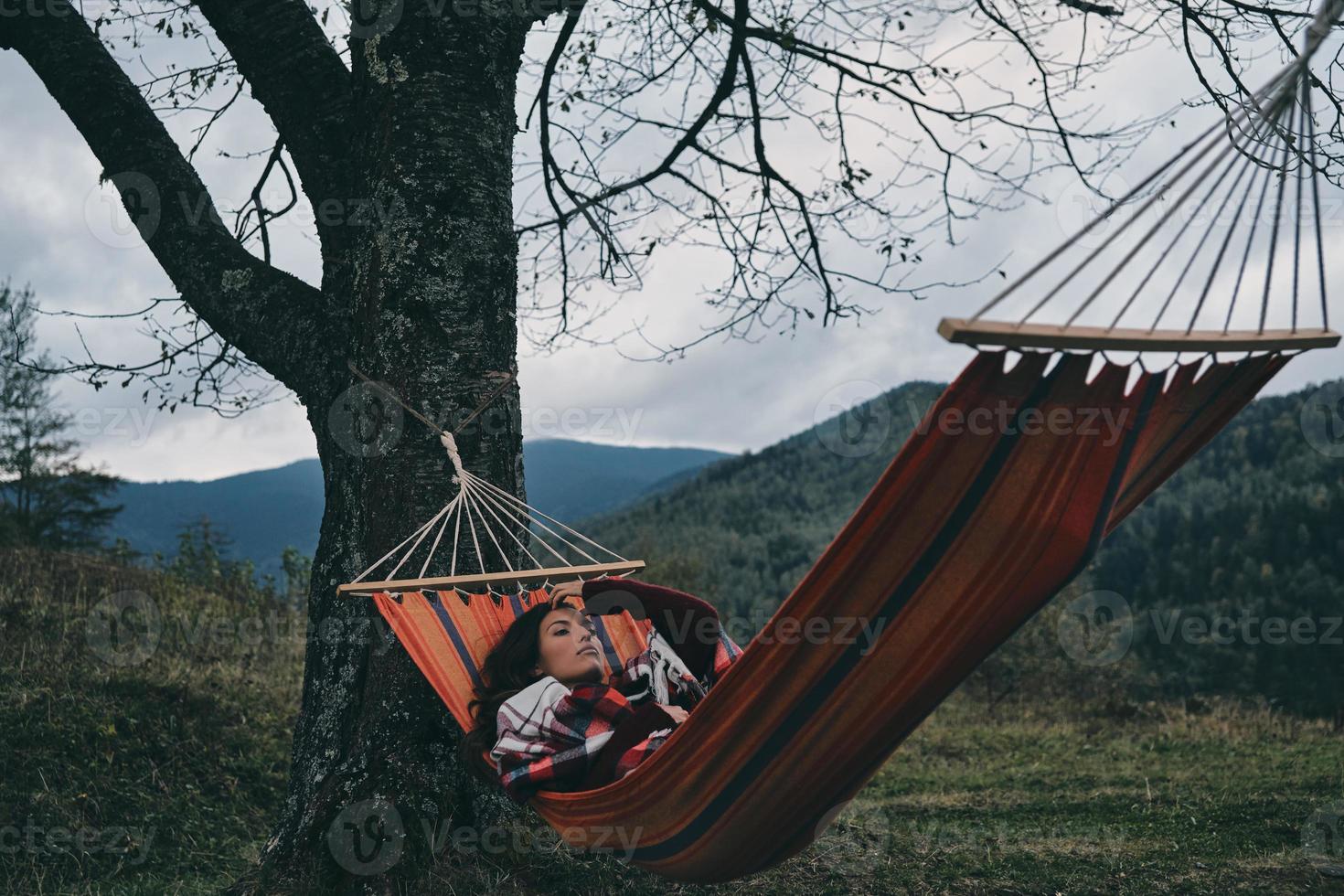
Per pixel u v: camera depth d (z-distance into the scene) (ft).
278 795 23.85
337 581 16.14
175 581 39.45
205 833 21.29
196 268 18.12
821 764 9.97
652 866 11.51
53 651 27.17
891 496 7.93
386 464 15.93
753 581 177.37
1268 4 20.63
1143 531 187.83
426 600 13.70
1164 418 8.05
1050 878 16.46
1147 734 34.73
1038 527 8.07
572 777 11.87
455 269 16.35
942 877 16.43
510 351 17.01
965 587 8.47
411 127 16.58
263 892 14.08
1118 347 7.11
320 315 17.44
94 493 74.74
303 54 18.69
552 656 12.85
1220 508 183.93
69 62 19.07
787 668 9.18
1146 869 16.99
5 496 70.33
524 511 14.75
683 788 10.32
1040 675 47.37
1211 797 22.71
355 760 15.19
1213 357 7.68
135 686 25.95
